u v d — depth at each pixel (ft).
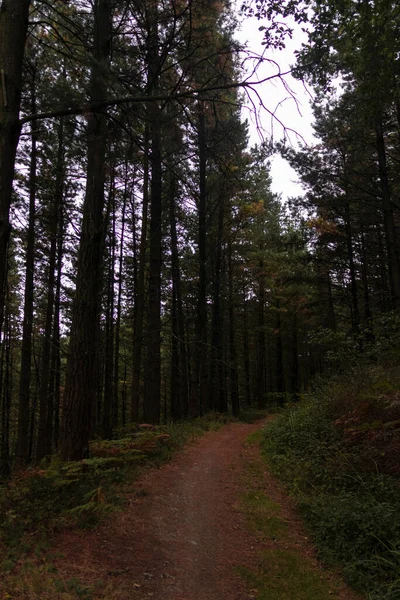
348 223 63.77
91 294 23.24
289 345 107.86
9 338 69.26
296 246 68.69
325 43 21.48
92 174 23.26
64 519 16.08
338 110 48.06
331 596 13.09
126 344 87.04
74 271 59.62
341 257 68.28
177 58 24.76
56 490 18.47
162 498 20.76
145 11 23.00
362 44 22.30
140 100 18.04
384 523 15.62
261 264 85.40
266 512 20.08
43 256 55.72
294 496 21.95
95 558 14.07
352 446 24.34
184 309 82.94
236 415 69.31
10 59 15.52
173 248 66.03
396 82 23.80
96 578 12.80
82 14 23.41
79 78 20.76
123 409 86.38
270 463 28.89
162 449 30.27
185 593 12.84
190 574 14.03
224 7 24.04
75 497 18.02
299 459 27.04
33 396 71.97
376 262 67.26
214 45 24.03
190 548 15.98
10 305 66.90
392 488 18.49
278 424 38.83
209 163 51.34
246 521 19.06
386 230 48.62
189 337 79.05
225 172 27.02
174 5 23.07
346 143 51.13
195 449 33.63
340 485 21.11
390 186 53.36
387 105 31.78
